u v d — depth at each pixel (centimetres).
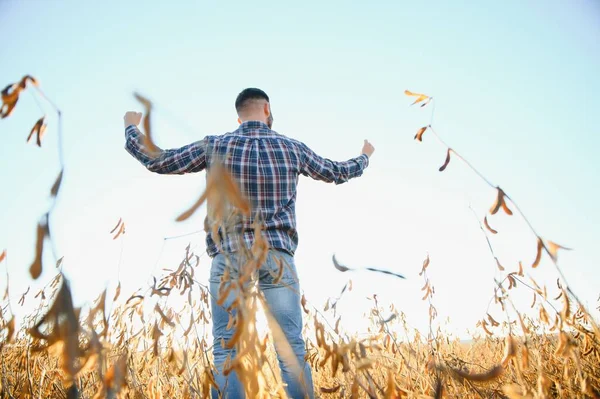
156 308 152
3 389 194
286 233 237
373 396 127
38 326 87
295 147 263
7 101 107
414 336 226
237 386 197
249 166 241
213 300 216
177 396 209
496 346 244
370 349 135
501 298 158
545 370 211
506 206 140
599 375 204
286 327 215
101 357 105
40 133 111
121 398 130
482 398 197
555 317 161
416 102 161
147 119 93
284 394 131
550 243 136
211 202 92
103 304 111
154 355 150
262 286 218
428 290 211
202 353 181
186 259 173
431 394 172
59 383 210
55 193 93
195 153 241
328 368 260
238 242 124
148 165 241
